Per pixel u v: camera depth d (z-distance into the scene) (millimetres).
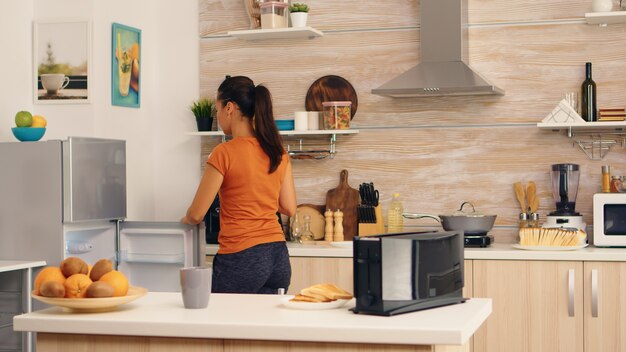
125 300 2305
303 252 4473
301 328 2055
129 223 4301
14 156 4035
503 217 4754
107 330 2176
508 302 4219
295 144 5039
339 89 4957
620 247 4344
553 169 4512
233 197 3512
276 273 3566
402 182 4879
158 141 5211
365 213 4801
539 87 4703
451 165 4816
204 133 4949
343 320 2123
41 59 4762
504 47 4738
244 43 5117
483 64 4766
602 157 4625
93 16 4680
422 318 2141
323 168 4988
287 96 5055
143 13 5156
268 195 3539
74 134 4711
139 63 5062
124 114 4945
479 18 4766
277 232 3580
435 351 2010
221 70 5160
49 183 3980
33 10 4793
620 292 4086
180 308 2361
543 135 4699
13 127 4547
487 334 4254
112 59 4816
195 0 5191
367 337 2014
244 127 3607
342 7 4965
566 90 4668
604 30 4617
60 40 4723
